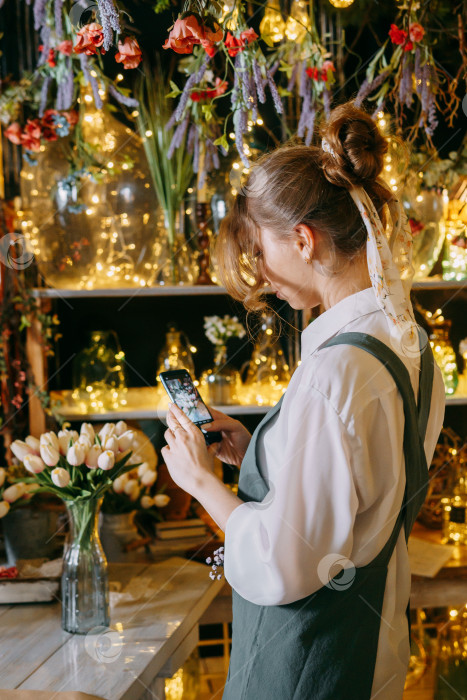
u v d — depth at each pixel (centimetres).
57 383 258
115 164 222
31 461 166
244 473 122
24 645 156
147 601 178
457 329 266
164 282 232
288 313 243
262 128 249
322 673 109
